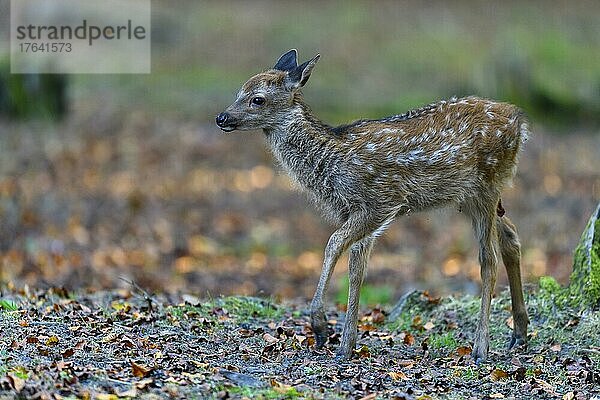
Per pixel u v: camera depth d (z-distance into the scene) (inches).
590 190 784.3
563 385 324.5
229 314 397.1
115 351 321.1
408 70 1135.6
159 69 1139.9
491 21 1341.0
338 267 648.4
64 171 794.2
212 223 716.0
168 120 989.2
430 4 1434.5
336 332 384.5
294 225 729.6
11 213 661.9
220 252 658.2
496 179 358.6
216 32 1277.1
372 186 345.7
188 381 296.4
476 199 358.0
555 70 1077.8
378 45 1235.2
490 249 357.1
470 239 695.1
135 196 748.0
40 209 692.1
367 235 346.6
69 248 615.2
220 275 600.4
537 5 1412.4
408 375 326.0
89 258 597.3
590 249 395.5
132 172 818.8
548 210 735.1
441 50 1208.2
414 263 636.1
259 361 329.1
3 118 922.1
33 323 350.6
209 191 792.3
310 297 554.6
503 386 319.6
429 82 1091.9
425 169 347.9
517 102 993.5
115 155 858.1
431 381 320.5
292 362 331.3
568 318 388.5
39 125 914.7
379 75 1118.4
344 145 347.9
